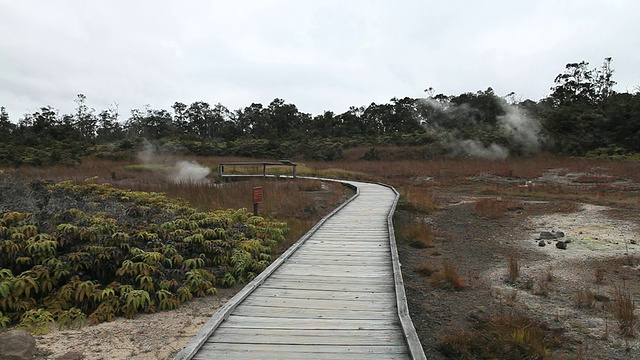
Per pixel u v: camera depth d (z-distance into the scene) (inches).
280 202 522.0
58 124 2074.3
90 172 880.9
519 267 305.4
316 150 1689.2
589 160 1205.7
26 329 185.8
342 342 151.7
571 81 2220.7
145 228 272.7
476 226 452.1
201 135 2630.4
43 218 266.5
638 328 202.8
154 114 2630.4
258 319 172.6
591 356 179.3
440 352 183.9
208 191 565.6
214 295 241.3
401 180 977.5
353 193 717.9
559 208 534.0
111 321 200.8
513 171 1025.5
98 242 242.1
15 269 218.1
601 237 381.1
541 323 209.6
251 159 1427.2
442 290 260.5
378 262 263.4
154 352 170.1
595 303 235.3
